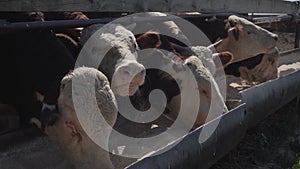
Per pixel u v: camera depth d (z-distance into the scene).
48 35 4.69
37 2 4.34
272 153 6.01
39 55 4.60
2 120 4.55
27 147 4.08
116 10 5.29
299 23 12.02
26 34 4.69
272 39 7.33
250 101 5.50
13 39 4.72
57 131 3.77
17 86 4.64
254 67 7.77
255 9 9.00
